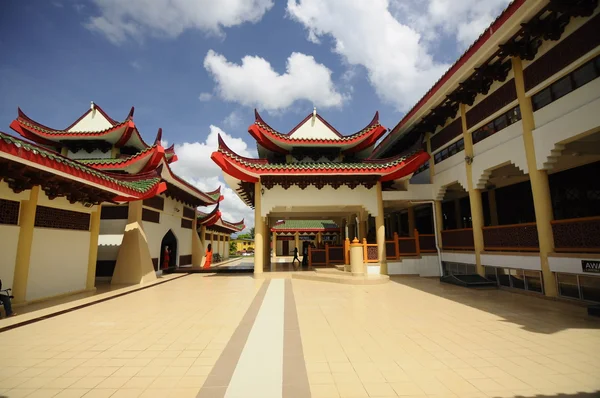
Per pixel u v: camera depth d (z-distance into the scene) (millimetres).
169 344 5035
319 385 3555
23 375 3902
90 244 10734
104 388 3545
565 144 8195
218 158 12539
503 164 9953
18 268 8023
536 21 7730
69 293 9547
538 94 8672
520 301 8164
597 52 6938
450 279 11391
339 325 6035
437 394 3334
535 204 8609
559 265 7879
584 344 4820
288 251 41281
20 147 6238
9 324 6035
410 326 5922
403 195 14070
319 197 13859
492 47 8867
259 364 4176
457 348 4711
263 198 13812
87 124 14586
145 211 14070
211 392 3422
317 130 15352
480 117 10984
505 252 9875
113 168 12828
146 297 9336
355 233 20391
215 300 8766
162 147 12281
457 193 15695
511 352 4523
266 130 14039
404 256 14062
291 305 7918
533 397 3250
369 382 3619
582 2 7043
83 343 5113
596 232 7160
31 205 8352
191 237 20922
